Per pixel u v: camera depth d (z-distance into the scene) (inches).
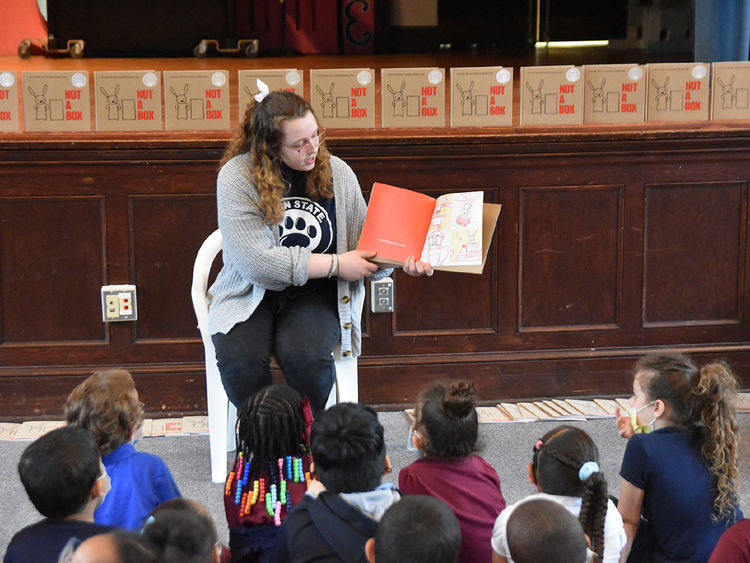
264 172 99.0
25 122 127.5
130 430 83.0
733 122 136.9
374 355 139.0
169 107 128.1
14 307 133.3
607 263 140.1
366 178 133.0
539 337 141.0
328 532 64.7
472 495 76.9
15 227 131.2
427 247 101.3
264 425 79.0
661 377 83.9
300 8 285.0
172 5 281.1
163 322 135.5
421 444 79.8
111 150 128.8
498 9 309.0
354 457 68.5
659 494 81.1
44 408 135.3
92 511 70.3
